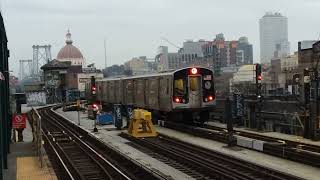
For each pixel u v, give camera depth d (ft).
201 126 105.50
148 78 118.83
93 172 56.39
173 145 77.92
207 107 104.42
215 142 80.23
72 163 61.82
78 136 101.65
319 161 54.08
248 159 61.05
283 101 99.71
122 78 146.41
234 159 59.88
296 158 58.65
